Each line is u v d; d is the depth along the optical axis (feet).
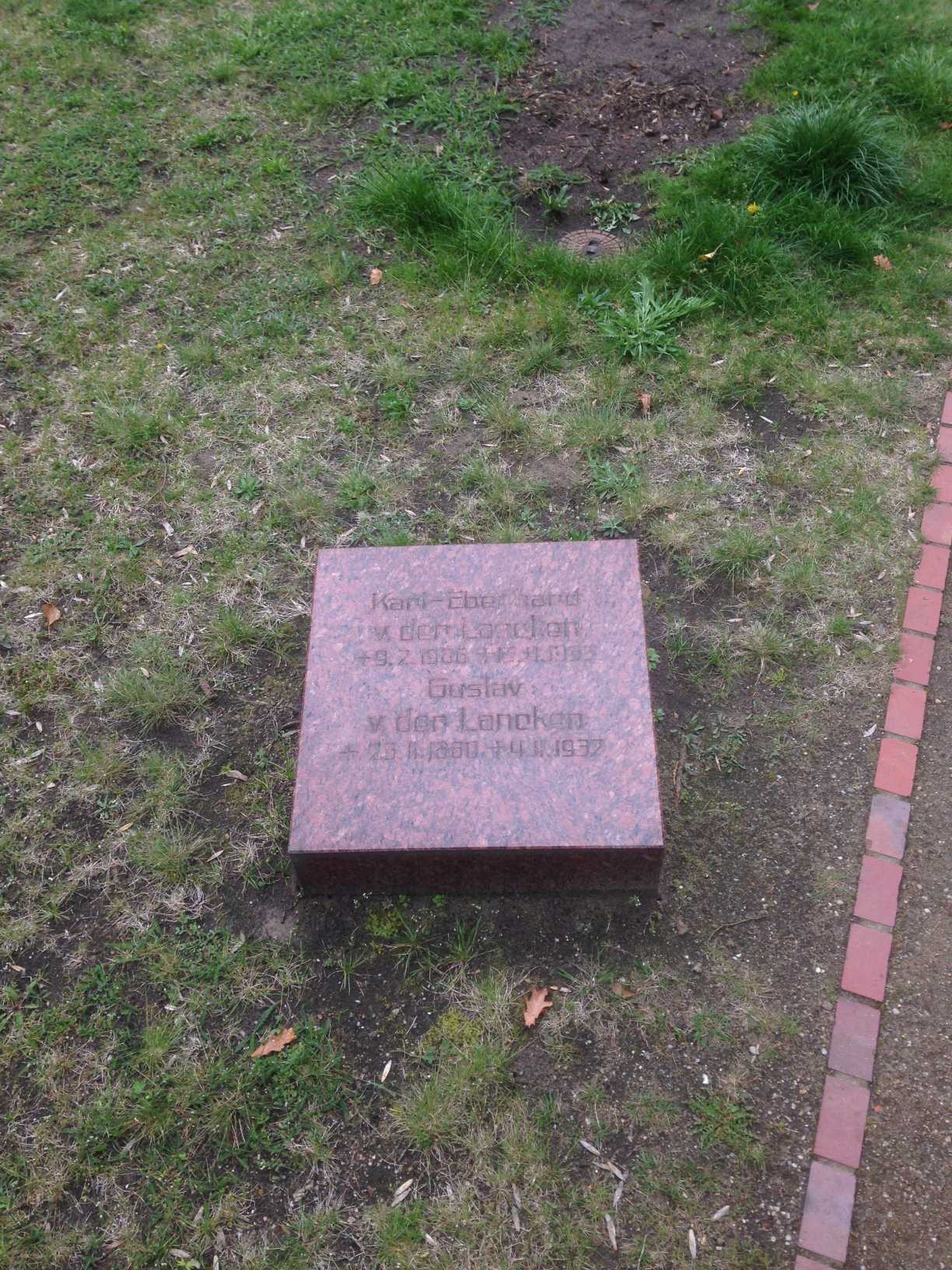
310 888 4.00
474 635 4.04
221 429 5.75
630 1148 3.53
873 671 4.67
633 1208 3.41
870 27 8.30
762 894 4.07
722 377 5.86
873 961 3.88
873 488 5.34
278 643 4.87
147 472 5.58
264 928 4.04
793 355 5.97
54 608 5.02
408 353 6.08
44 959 3.99
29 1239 3.40
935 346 6.02
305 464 5.56
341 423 5.72
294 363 6.08
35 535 5.35
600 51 8.27
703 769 4.41
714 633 4.83
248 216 7.00
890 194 6.91
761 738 4.50
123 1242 3.39
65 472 5.58
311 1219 3.40
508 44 8.26
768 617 4.87
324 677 3.99
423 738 3.84
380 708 3.91
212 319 6.37
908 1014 3.78
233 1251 3.36
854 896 4.05
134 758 4.52
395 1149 3.54
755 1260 3.31
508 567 4.19
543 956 3.93
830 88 7.74
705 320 6.19
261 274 6.63
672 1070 3.67
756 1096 3.62
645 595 4.98
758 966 3.90
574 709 3.87
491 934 3.99
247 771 4.47
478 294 6.35
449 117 7.66
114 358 6.17
